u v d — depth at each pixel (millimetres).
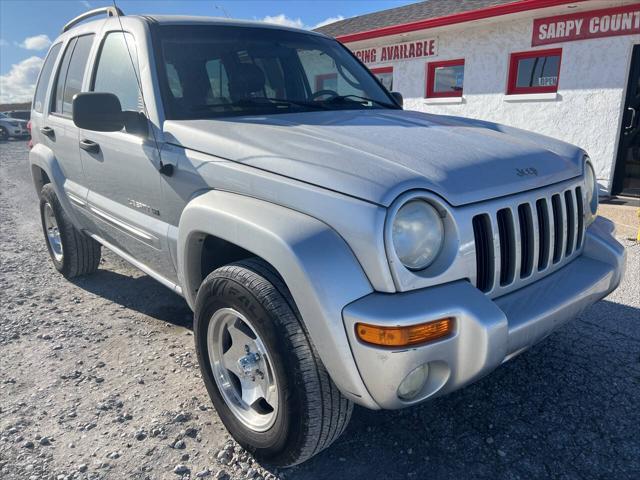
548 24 8312
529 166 2393
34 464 2359
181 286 2809
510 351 2066
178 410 2764
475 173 2162
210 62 3111
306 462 2398
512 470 2324
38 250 5812
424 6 12117
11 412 2742
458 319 1898
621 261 2684
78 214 4039
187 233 2469
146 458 2408
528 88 8930
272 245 1989
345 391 1976
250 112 2996
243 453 2453
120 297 4309
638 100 7668
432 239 1977
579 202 2688
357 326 1843
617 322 3645
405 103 11016
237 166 2332
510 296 2254
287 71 3424
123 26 3283
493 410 2744
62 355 3346
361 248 1886
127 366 3205
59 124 4027
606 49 7742
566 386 2928
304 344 2016
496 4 9070
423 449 2473
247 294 2121
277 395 2133
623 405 2756
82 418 2693
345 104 3438
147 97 2885
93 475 2299
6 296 4352
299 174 2105
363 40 11109
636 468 2318
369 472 2332
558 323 2256
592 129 8133
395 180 1939
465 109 9828
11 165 15188
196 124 2686
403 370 1835
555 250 2531
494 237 2129
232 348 2445
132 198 3113
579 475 2287
